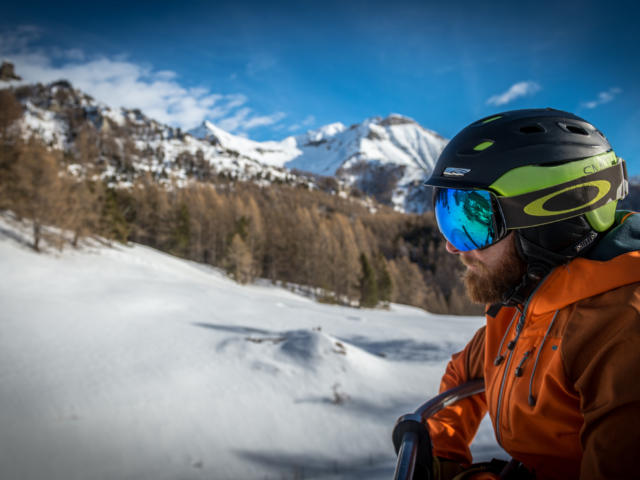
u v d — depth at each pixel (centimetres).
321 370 1320
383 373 1407
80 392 1108
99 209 4869
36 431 884
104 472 775
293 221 9081
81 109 18425
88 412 998
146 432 930
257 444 923
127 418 982
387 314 3794
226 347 1505
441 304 7200
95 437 889
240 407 1086
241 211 8938
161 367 1327
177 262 5803
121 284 2894
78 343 1534
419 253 10500
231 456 868
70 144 16025
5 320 1705
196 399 1108
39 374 1217
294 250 7231
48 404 1021
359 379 1311
